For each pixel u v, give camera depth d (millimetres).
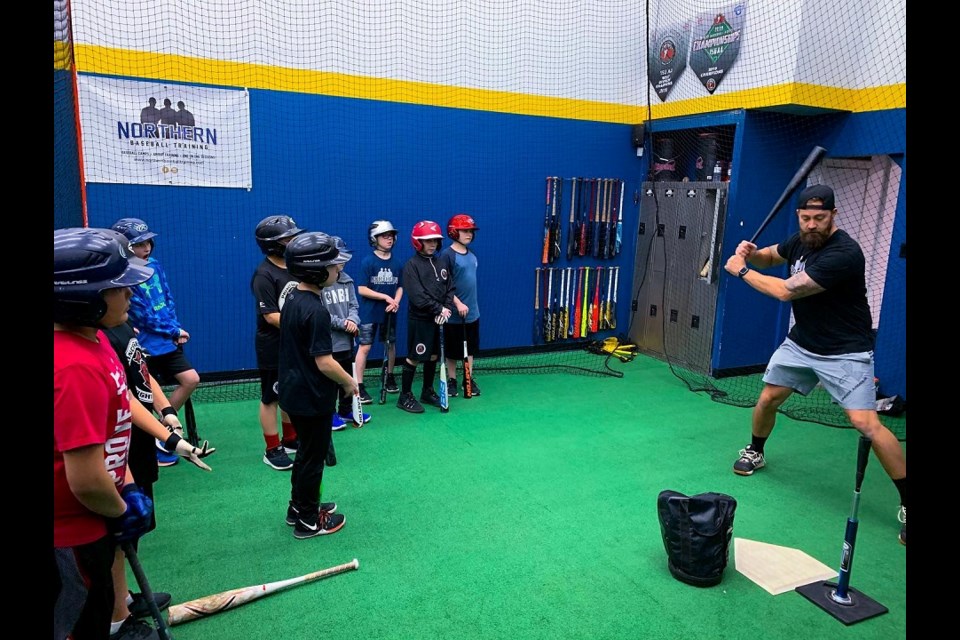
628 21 7719
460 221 5977
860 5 6180
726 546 3201
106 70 5551
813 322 3996
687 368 7418
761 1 6207
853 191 6793
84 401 1818
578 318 8109
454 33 6816
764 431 4508
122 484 2152
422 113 6816
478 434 5215
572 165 7727
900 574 3348
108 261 1814
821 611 3029
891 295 6195
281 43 6129
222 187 6137
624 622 2906
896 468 3746
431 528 3703
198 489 4125
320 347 3232
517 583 3182
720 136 7160
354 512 3875
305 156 6402
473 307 6156
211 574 3201
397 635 2773
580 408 5934
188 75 5840
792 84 5973
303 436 3430
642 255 8086
